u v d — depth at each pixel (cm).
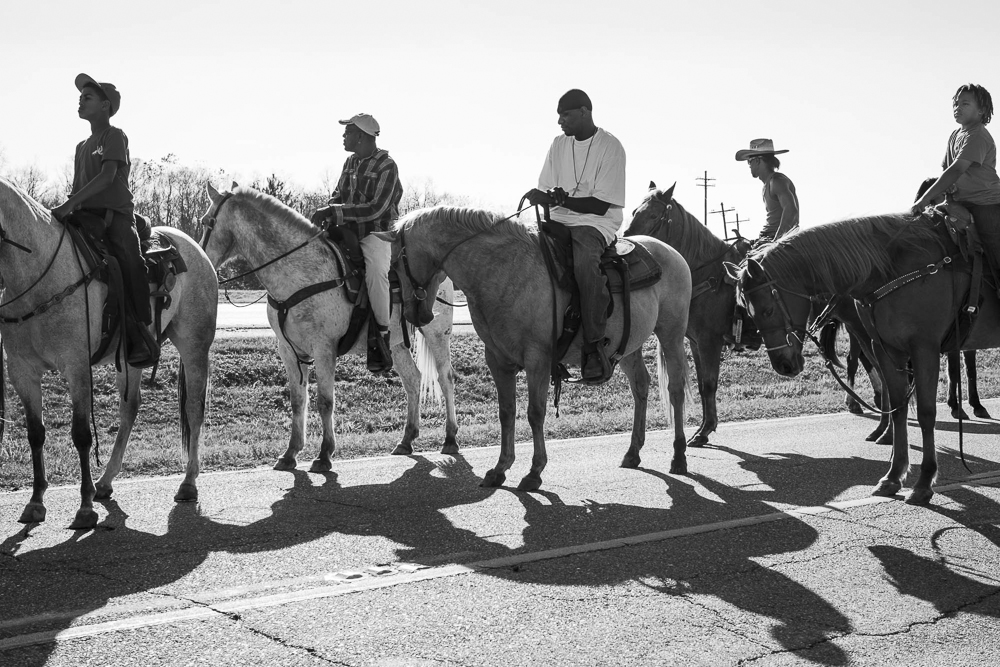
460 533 637
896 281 732
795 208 1132
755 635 453
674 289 897
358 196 925
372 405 1317
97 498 743
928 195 742
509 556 580
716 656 427
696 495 764
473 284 762
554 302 760
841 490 787
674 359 891
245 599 495
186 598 497
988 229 754
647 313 851
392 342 984
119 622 460
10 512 690
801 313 752
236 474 857
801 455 962
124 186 711
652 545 607
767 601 502
